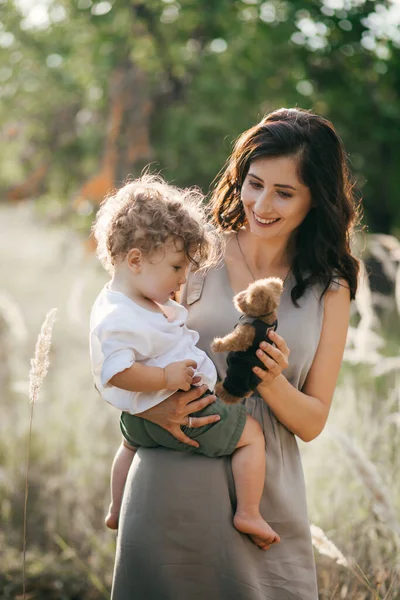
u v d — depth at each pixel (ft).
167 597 7.52
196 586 7.50
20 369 19.12
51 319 8.64
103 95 31.63
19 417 18.54
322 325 8.14
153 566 7.55
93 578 12.94
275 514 7.75
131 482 7.87
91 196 30.50
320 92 29.40
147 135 30.86
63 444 17.54
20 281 38.99
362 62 29.12
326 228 8.06
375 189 30.14
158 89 31.55
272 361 7.00
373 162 30.01
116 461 8.56
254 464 7.56
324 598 11.16
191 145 30.55
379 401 14.80
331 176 7.91
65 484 16.10
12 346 19.13
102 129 33.17
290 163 7.73
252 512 7.50
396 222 30.55
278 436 7.91
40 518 15.55
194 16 29.43
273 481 7.76
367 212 30.09
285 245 8.27
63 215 36.96
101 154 32.40
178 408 7.28
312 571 7.97
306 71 29.32
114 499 8.50
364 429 13.51
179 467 7.59
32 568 13.79
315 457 13.42
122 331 7.23
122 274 7.66
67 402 18.60
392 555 11.51
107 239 7.73
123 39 29.71
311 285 8.13
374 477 9.34
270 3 28.78
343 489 12.72
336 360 8.14
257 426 7.73
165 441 7.62
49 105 35.53
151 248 7.39
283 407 7.59
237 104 29.68
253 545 7.59
